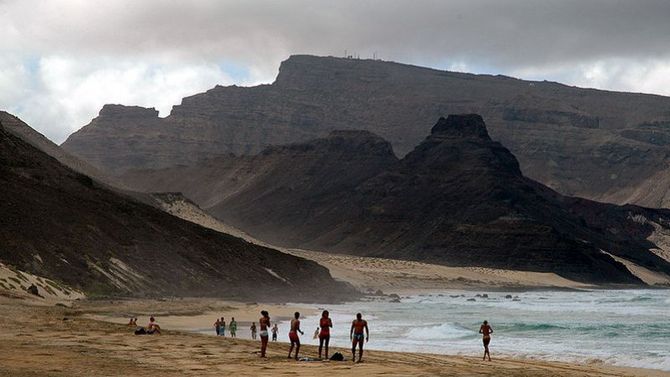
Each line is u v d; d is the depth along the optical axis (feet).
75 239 358.64
